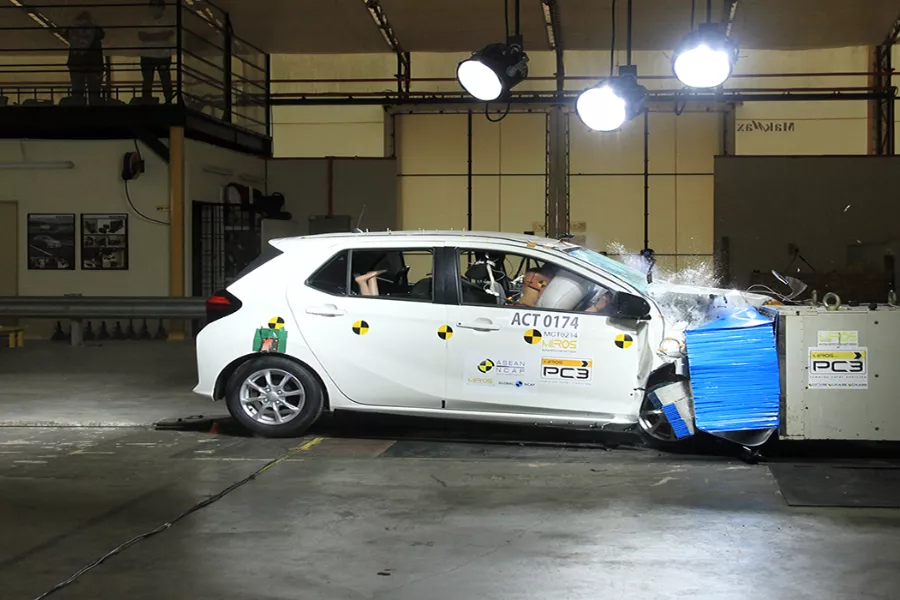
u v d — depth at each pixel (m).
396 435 8.75
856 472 7.22
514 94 20.61
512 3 18.02
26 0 18.05
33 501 6.52
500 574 5.05
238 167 19.20
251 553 5.40
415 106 20.94
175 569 5.14
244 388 8.51
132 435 8.82
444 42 20.41
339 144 21.17
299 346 8.32
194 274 17.20
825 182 19.59
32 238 17.08
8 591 4.83
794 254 19.66
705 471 7.31
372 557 5.33
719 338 7.44
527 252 8.14
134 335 17.22
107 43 19.84
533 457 7.84
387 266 8.65
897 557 5.30
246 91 20.25
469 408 8.08
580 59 20.88
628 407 7.80
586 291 8.02
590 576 5.02
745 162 19.69
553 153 20.66
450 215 20.98
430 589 4.83
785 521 5.99
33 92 18.47
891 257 19.44
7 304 15.81
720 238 19.78
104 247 16.95
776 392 7.39
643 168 20.56
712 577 5.00
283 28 19.52
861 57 20.28
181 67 17.08
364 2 18.23
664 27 19.20
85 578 5.01
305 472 7.33
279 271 8.48
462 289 8.20
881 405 7.32
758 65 20.52
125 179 16.77
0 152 17.00
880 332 7.33
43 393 11.20
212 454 7.98
